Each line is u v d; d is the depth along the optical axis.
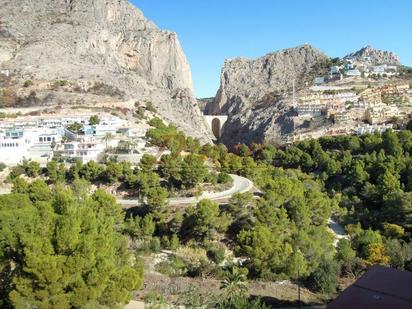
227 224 78.06
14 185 90.19
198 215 76.06
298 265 59.75
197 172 96.38
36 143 138.75
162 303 43.78
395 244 69.12
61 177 109.62
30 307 33.88
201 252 71.69
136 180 100.56
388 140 148.50
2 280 37.41
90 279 34.91
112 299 36.53
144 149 139.88
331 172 136.12
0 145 132.62
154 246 71.75
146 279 55.81
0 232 37.84
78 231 38.25
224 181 103.94
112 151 134.88
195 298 43.72
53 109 196.62
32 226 37.75
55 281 33.91
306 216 81.44
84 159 126.69
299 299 48.78
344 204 107.62
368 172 123.75
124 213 79.81
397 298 30.16
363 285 32.06
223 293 48.94
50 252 35.41
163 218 83.25
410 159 126.62
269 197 81.62
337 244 78.56
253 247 62.25
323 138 177.88
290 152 161.12
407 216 87.75
